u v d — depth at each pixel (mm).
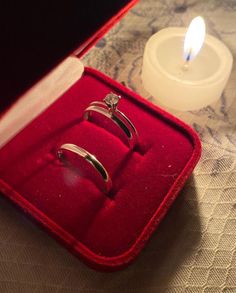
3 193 78
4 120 73
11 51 69
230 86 108
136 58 112
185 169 84
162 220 85
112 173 86
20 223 83
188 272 80
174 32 105
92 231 78
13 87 71
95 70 98
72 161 85
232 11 124
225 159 95
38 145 88
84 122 93
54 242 82
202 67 107
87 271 79
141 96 102
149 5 123
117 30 117
